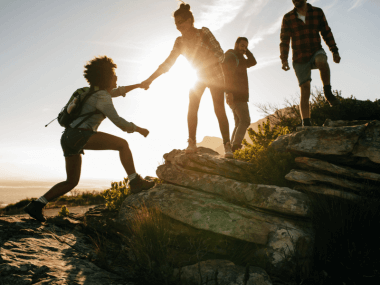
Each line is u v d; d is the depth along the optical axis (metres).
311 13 4.03
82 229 3.42
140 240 2.54
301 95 4.04
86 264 2.36
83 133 2.63
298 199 2.76
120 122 2.72
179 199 3.14
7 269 1.93
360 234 2.39
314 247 2.46
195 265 2.31
